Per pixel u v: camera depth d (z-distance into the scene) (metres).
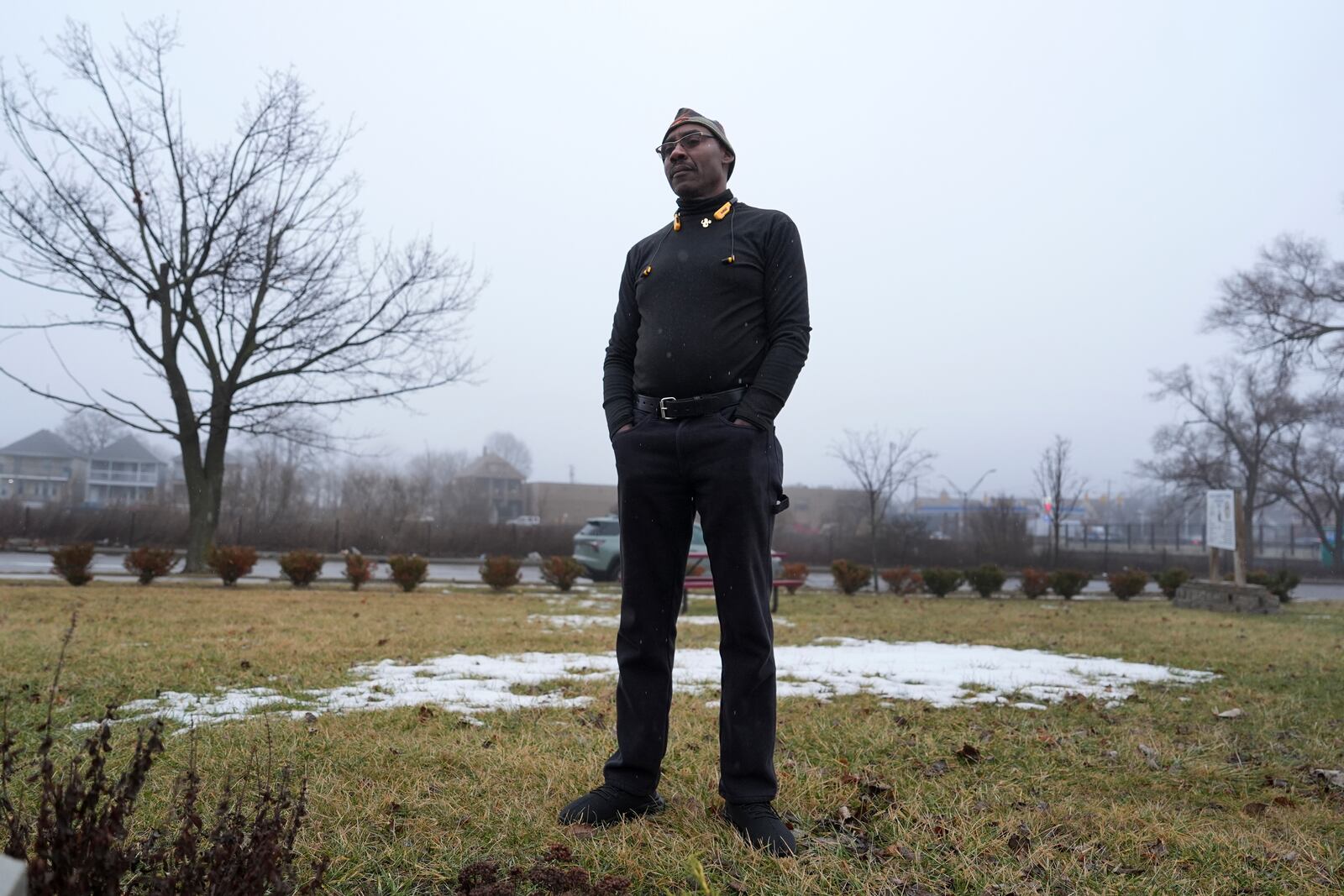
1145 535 66.50
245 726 3.79
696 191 2.72
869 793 3.05
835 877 2.29
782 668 6.19
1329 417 45.50
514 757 3.33
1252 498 46.84
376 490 42.25
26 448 82.88
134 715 4.10
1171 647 8.08
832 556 34.31
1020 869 2.38
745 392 2.58
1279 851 2.60
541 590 17.47
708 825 2.62
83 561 14.30
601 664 6.19
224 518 32.53
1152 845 2.65
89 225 17.62
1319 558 55.75
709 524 2.58
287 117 18.27
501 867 2.31
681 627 9.42
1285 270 28.08
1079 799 3.13
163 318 18.61
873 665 6.44
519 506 61.06
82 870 1.47
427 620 9.48
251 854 1.62
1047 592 21.56
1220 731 4.33
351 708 4.39
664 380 2.61
